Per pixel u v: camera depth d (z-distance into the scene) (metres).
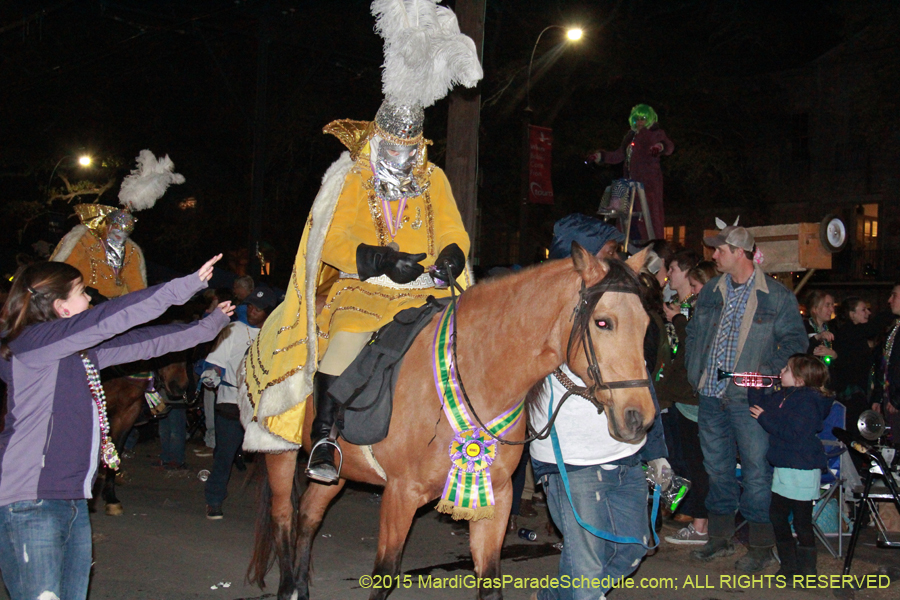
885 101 19.50
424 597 5.23
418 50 4.00
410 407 3.93
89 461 3.50
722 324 5.81
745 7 22.56
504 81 18.67
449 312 4.02
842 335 8.35
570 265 3.68
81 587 3.55
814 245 6.91
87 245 7.30
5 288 8.95
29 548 3.32
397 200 4.43
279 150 21.16
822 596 5.21
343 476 4.55
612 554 4.09
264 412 4.43
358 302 4.30
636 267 3.61
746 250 5.69
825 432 6.54
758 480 5.63
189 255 24.95
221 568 5.68
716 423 5.84
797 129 24.75
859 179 23.72
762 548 5.68
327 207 4.36
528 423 4.07
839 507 6.14
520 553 6.25
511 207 20.50
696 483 6.48
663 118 19.45
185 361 8.12
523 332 3.74
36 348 3.37
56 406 3.40
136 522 6.86
